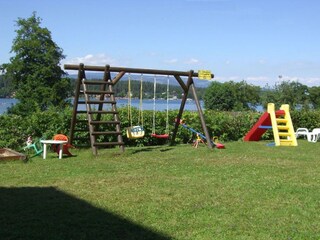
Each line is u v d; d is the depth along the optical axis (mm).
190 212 5512
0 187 6891
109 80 11930
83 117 12945
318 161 10133
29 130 12242
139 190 6680
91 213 5402
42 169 8555
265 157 10664
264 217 5348
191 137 14969
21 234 4586
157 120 14320
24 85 40781
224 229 4871
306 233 4773
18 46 41125
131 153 11156
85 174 8055
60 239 4465
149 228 4867
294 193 6605
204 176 7895
